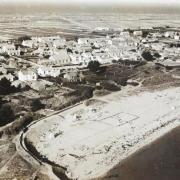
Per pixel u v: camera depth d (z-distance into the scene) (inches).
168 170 6909.5
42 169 6697.8
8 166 6761.8
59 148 7696.9
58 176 6589.6
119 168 6953.7
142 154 7504.9
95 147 7775.6
